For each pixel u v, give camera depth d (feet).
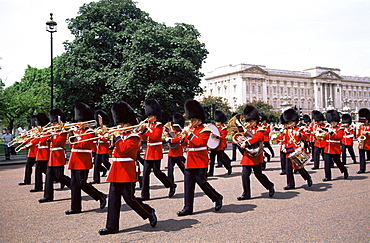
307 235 18.04
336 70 341.00
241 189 31.27
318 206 24.12
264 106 245.65
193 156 22.93
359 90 363.35
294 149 30.17
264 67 305.12
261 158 27.09
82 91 85.97
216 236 18.17
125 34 90.12
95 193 24.62
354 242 16.96
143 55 82.07
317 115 45.34
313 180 35.55
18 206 26.18
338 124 35.29
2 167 56.29
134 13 100.83
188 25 98.89
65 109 90.48
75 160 23.98
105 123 39.86
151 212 19.93
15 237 18.71
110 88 83.92
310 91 327.47
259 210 23.40
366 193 28.17
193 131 22.98
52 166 27.61
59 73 90.94
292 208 23.75
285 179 36.60
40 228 20.35
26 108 127.95
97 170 36.86
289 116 30.71
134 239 18.03
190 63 84.02
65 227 20.51
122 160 19.62
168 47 88.63
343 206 23.97
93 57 87.51
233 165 50.11
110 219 19.17
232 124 27.20
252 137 26.21
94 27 88.79
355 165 47.42
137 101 85.66
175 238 18.01
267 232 18.63
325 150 34.91
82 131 27.09
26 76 177.27
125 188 19.39
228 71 297.33
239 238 17.78
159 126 27.99
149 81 85.61
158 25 94.27
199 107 23.59
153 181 37.99
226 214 22.62
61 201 28.04
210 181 36.14
